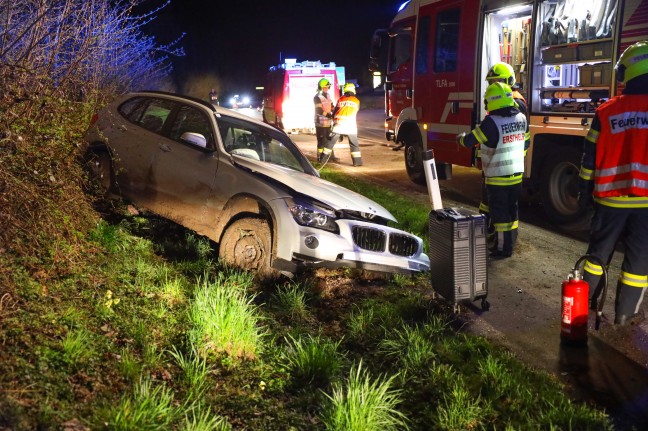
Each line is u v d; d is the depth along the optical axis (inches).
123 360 137.8
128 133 271.4
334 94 821.9
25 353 130.0
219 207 234.1
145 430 115.3
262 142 268.2
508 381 153.7
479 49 363.6
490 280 242.4
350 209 229.0
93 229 220.7
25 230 180.4
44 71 203.9
